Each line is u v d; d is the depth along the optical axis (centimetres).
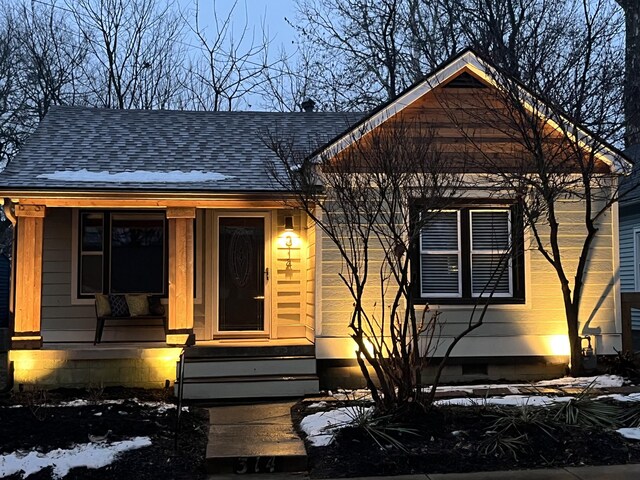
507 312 945
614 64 1056
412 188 674
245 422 730
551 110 904
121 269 1043
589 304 959
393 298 922
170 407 771
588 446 604
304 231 1054
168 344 920
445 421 660
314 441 631
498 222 959
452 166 802
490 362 939
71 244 1035
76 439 622
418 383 683
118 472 557
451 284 951
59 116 1185
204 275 1035
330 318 920
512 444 600
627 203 1434
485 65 931
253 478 561
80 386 902
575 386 844
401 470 564
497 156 925
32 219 896
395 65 2144
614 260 968
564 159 888
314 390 876
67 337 1022
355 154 777
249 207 931
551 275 956
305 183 713
